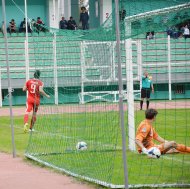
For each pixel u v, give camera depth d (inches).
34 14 3538.4
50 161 1015.0
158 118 1863.9
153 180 832.9
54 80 1396.4
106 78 1047.6
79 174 873.5
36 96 1549.0
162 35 2305.6
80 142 1104.8
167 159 1010.1
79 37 1098.7
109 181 811.4
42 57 1515.7
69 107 1401.3
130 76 1124.5
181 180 830.5
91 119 1337.4
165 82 2847.0
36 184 830.5
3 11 1159.6
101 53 1025.5
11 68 3058.6
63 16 3521.2
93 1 3651.6
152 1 1079.0
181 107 2300.7
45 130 1417.3
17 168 975.0
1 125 1824.6
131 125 1121.4
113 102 1181.7
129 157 1030.4
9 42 3159.5
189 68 2721.5
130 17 980.6
